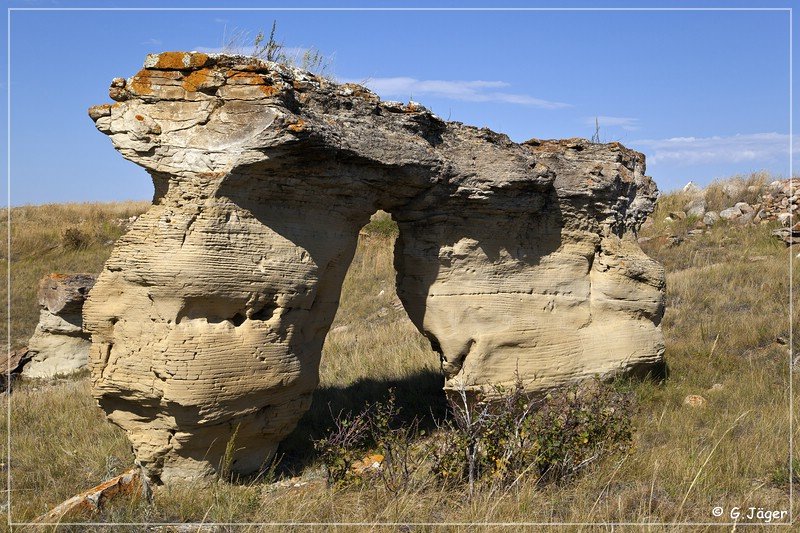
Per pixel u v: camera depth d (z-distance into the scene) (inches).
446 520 262.5
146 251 284.7
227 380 292.7
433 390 456.8
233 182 284.4
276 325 307.6
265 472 331.3
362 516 269.0
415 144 330.0
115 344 299.4
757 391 406.9
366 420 390.6
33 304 937.5
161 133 287.4
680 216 951.6
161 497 292.2
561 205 387.2
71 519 265.9
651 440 346.3
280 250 305.1
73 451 365.4
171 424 293.7
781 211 892.6
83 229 1186.6
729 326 527.8
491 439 299.0
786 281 618.8
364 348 593.9
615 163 414.6
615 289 405.7
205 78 283.1
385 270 912.9
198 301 287.0
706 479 291.4
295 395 328.8
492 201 357.4
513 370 372.5
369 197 335.6
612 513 267.0
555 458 295.6
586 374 390.9
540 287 387.2
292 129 274.4
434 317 363.3
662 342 422.0
